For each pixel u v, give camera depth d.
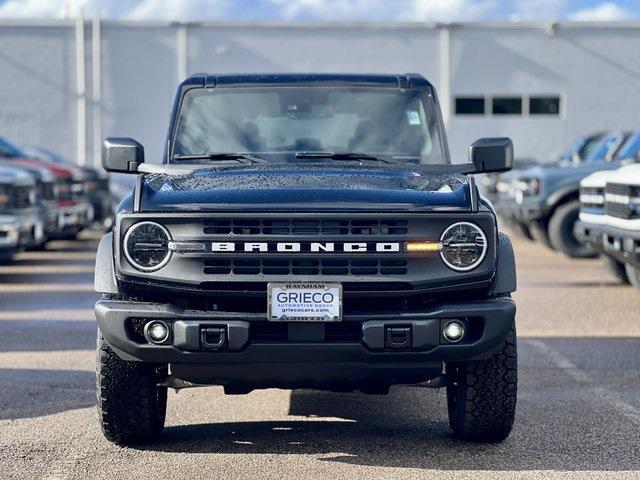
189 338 4.77
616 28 34.31
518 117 34.59
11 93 34.25
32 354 8.04
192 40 34.22
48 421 5.94
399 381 5.13
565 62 34.44
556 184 15.21
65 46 34.19
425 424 5.90
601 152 15.91
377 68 34.31
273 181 5.20
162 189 5.09
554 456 5.21
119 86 34.31
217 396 6.64
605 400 6.50
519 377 7.22
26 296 11.57
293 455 5.22
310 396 6.65
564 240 15.32
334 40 34.22
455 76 34.41
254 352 4.78
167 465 5.04
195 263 4.80
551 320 9.82
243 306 4.88
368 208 4.83
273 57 34.28
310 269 4.79
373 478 4.82
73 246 18.59
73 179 16.58
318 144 6.25
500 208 17.25
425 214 4.83
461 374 5.25
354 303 4.88
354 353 4.80
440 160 6.25
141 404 5.17
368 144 6.27
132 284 4.87
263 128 6.27
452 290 4.87
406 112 6.35
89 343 8.53
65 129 34.34
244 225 4.79
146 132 34.41
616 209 10.23
